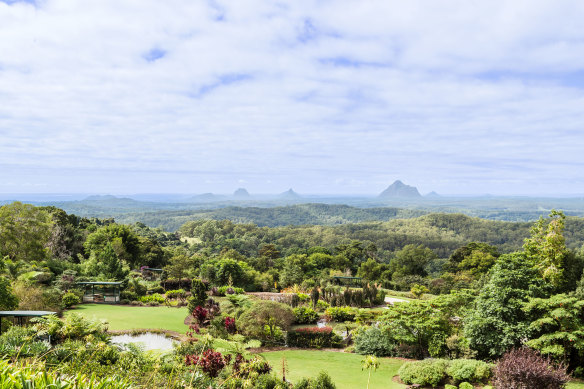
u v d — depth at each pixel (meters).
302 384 12.42
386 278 64.00
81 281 32.28
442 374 13.97
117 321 21.98
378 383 14.40
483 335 16.16
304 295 34.94
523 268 16.78
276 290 46.44
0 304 16.73
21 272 27.72
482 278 37.50
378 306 35.31
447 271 74.75
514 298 16.08
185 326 21.97
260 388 11.34
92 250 52.69
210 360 11.47
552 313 14.59
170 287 39.22
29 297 20.64
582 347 13.72
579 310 14.56
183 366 11.38
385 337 19.38
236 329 21.02
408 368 14.78
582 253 23.58
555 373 11.13
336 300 32.69
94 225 68.38
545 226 21.45
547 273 19.97
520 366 11.23
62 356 11.04
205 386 9.71
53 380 3.67
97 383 3.95
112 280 33.41
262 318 20.72
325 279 54.25
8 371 3.65
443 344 17.42
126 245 57.75
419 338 18.41
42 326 13.78
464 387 12.98
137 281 36.41
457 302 19.81
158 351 13.21
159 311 26.38
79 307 25.75
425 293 51.34
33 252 38.88
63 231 54.50
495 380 12.25
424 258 75.62
